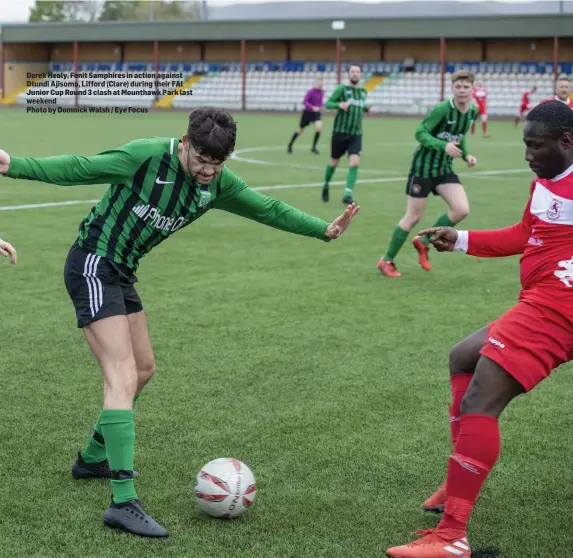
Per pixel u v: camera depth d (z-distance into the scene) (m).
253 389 4.98
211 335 6.07
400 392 4.97
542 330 3.03
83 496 3.60
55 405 4.66
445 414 4.62
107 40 48.12
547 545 3.27
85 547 3.16
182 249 9.27
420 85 45.34
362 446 4.18
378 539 3.27
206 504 3.35
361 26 44.53
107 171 3.21
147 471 3.85
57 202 12.62
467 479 3.05
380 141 26.59
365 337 6.11
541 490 3.74
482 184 16.30
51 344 5.77
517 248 3.42
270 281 7.86
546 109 3.04
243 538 3.25
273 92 47.75
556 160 3.04
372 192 14.83
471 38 43.53
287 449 4.12
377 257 9.16
